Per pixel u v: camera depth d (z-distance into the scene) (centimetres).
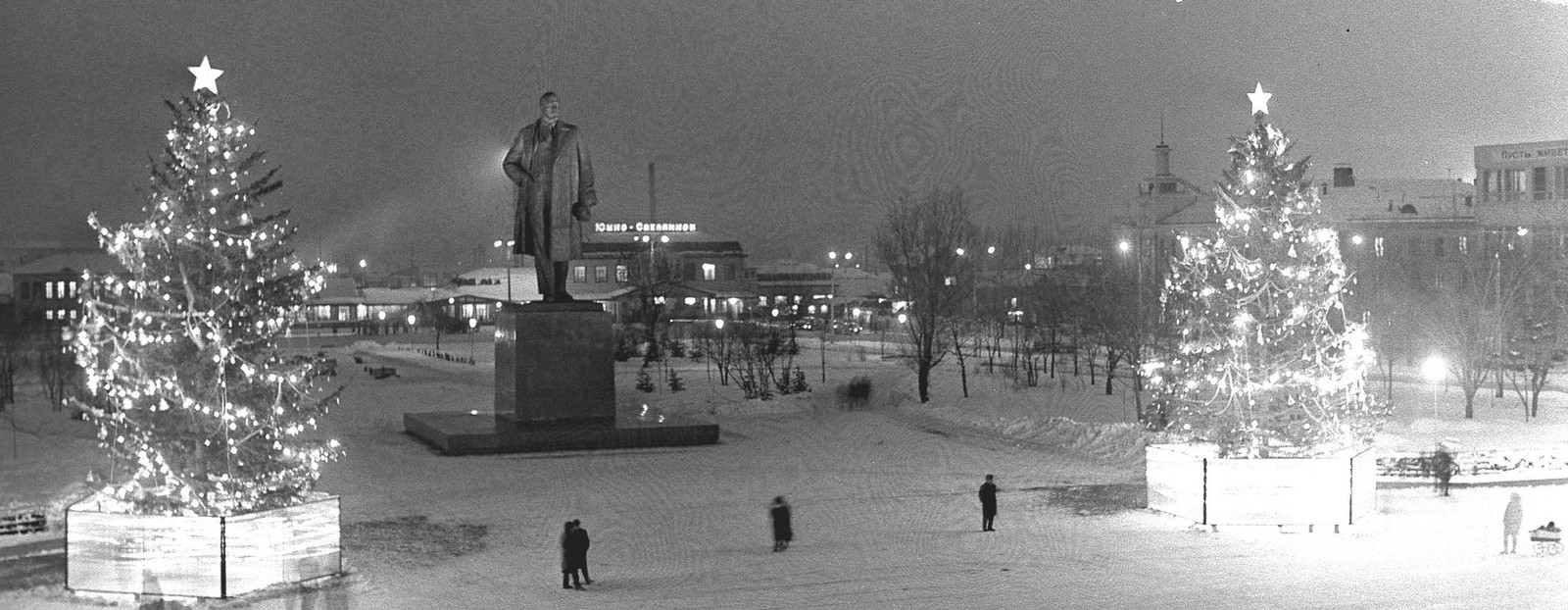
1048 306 7838
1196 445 3098
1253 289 2975
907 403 5819
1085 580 2338
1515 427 4669
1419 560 2483
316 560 2373
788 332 10031
